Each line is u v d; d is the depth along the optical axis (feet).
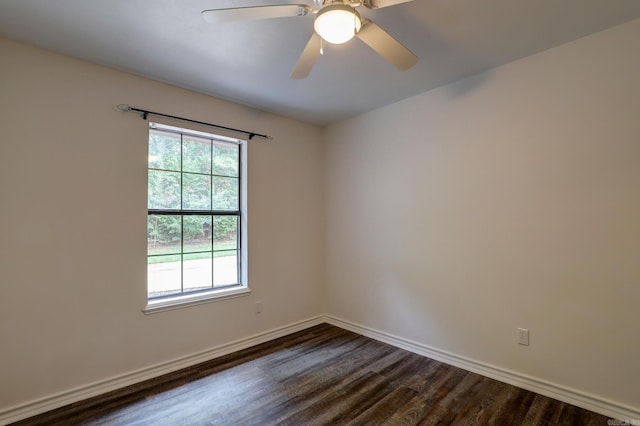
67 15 5.76
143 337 8.13
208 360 9.23
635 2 5.62
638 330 6.16
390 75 8.38
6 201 6.45
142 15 5.79
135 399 7.20
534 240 7.42
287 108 10.71
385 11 5.80
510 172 7.79
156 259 8.71
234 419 6.49
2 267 6.40
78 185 7.27
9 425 6.29
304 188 12.12
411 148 9.86
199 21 5.98
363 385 7.77
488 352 8.16
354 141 11.64
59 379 6.95
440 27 6.32
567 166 6.97
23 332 6.58
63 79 7.13
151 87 8.42
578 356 6.82
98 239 7.52
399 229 10.19
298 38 6.59
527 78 7.50
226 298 9.75
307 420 6.45
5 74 6.48
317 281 12.53
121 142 7.89
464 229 8.63
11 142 6.51
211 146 9.94
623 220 6.31
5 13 5.69
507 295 7.83
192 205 9.46
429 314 9.40
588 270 6.70
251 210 10.50
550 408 6.75
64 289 7.06
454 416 6.53
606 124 6.50
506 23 6.22
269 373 8.41
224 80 8.53
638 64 6.15
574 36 6.71
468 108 8.54
